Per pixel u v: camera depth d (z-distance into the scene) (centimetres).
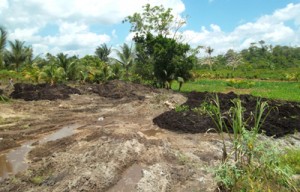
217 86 3884
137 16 3341
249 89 3466
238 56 8081
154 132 1306
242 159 689
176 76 2894
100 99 2278
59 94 2269
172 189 775
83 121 1524
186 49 2889
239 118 702
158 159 959
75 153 988
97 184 774
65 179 802
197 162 946
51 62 4016
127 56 3694
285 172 663
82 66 3544
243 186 650
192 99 2045
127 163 915
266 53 9888
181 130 1312
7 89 2441
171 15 3388
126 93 2450
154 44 2980
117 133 1152
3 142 1160
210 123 1345
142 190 754
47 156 1005
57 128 1395
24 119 1560
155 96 2223
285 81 4906
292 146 1127
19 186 784
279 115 1496
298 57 9725
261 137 1170
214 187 766
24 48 4253
